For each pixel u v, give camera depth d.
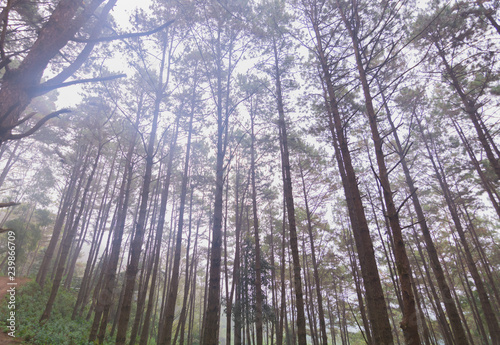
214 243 7.16
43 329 9.11
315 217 21.22
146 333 12.02
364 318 13.10
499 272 23.59
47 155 19.95
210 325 6.21
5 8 1.74
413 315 4.03
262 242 22.66
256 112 15.16
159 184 18.89
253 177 14.87
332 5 8.39
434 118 13.70
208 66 11.63
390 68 9.10
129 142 15.54
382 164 5.21
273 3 11.02
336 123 7.41
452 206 14.28
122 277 23.64
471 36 10.31
